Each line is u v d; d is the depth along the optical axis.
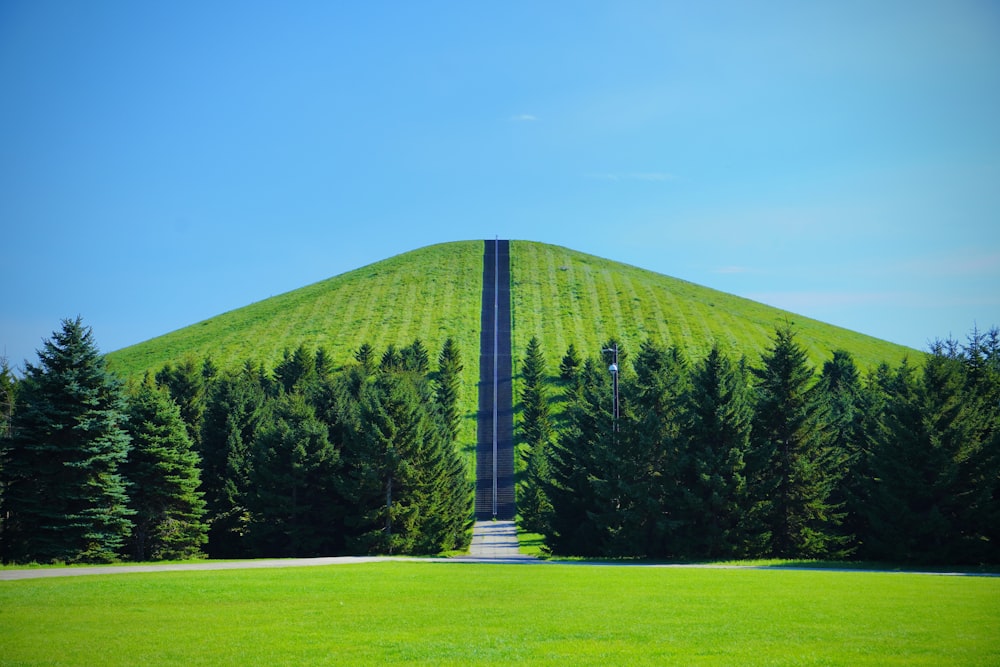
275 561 47.91
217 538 69.44
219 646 19.84
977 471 51.88
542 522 72.75
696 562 52.53
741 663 17.64
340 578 35.00
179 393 84.69
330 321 171.88
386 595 29.44
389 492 65.69
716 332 161.38
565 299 178.75
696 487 57.19
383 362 129.88
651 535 58.31
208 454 72.62
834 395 88.69
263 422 76.00
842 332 179.75
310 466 66.94
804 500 56.88
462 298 180.00
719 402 58.59
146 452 60.38
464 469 86.94
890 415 55.34
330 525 68.88
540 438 108.12
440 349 152.75
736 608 25.81
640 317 168.38
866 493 58.44
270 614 24.86
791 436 58.91
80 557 53.78
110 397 58.12
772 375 60.47
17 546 53.75
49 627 22.58
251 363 132.62
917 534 51.12
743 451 57.28
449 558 56.72
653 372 70.75
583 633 21.28
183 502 62.28
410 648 19.45
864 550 57.88
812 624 22.56
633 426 60.22
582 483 63.94
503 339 158.00
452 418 118.88
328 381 87.38
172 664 17.94
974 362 63.50
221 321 184.88
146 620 23.73
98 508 54.38
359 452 66.81
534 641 20.23
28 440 54.34
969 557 50.28
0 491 54.25
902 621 23.08
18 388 64.94
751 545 54.69
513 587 32.16
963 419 52.75
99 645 20.03
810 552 56.50
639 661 17.89
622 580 35.25
